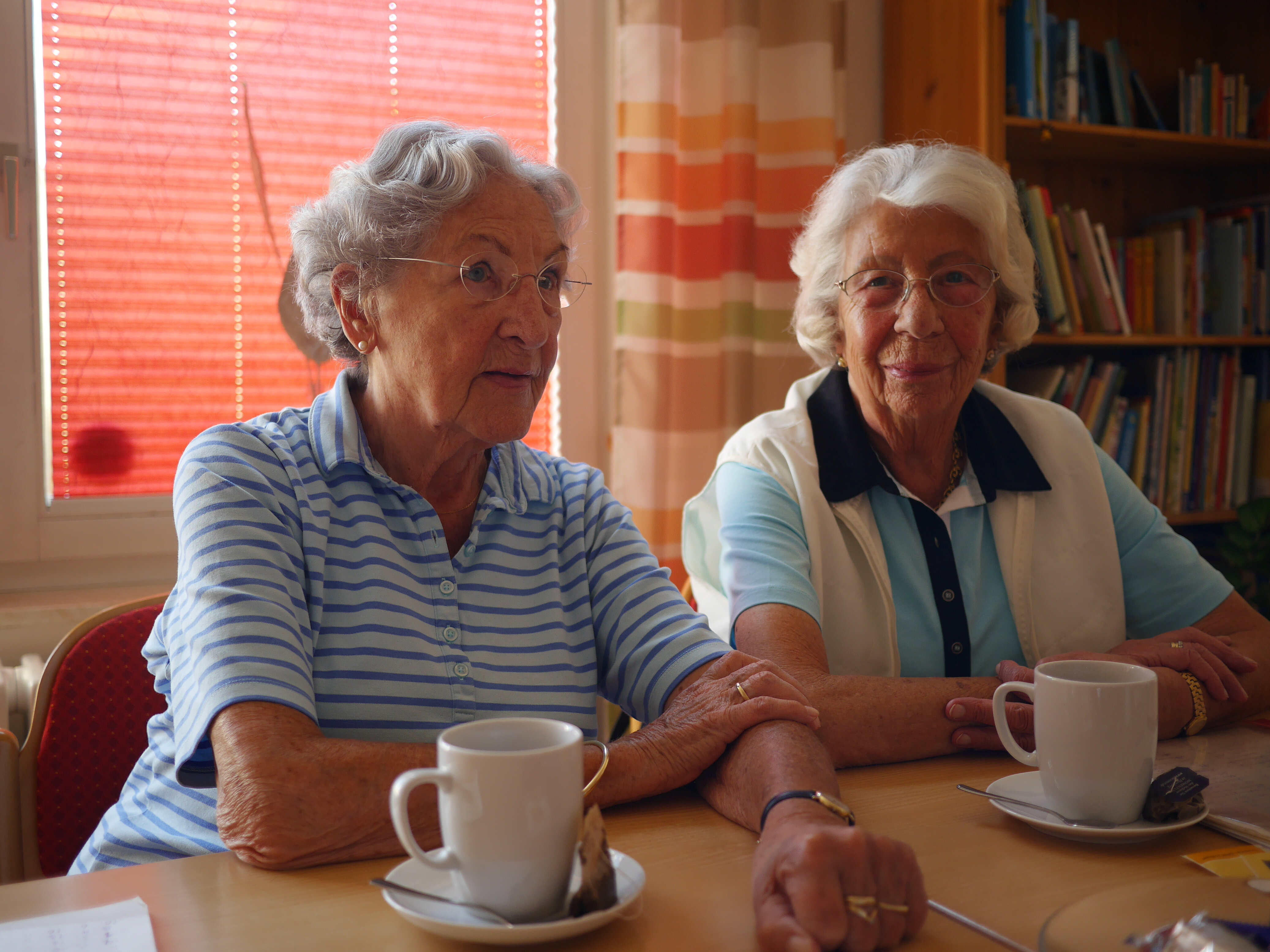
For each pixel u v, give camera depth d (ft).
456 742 2.01
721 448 7.25
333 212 3.33
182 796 3.07
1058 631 4.30
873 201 4.18
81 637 3.97
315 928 1.98
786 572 3.92
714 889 2.16
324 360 5.70
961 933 1.95
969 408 4.50
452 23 7.23
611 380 7.76
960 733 3.18
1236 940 1.67
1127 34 8.71
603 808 2.67
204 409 6.70
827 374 4.75
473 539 3.42
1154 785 2.47
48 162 6.24
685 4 7.04
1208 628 4.24
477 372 3.23
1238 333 8.07
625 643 3.42
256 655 2.68
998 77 7.02
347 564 3.19
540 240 3.29
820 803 2.31
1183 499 7.98
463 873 1.92
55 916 2.00
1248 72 9.01
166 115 6.49
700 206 7.12
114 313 6.45
